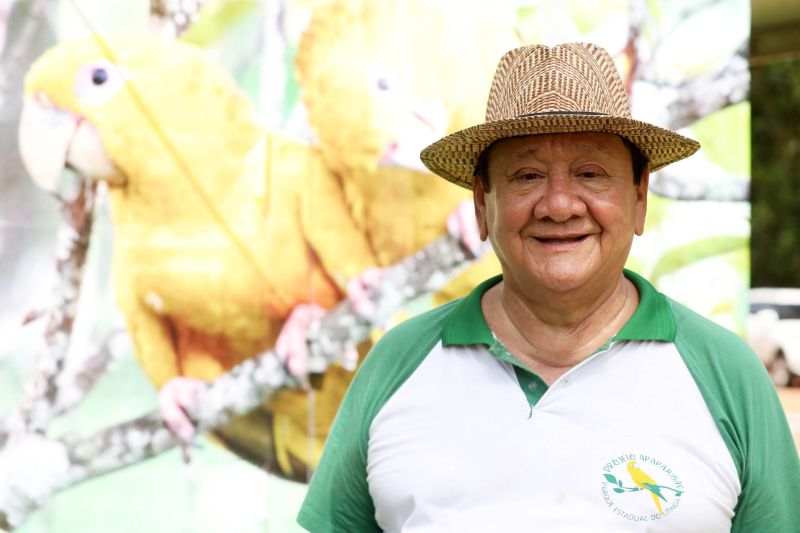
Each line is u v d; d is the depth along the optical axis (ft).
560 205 5.42
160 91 9.46
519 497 5.36
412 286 9.92
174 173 9.51
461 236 9.97
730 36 10.06
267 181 9.68
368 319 9.86
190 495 9.61
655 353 5.57
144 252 9.48
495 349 5.67
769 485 5.41
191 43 9.50
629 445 5.32
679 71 10.07
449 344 5.85
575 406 5.47
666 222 10.11
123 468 9.49
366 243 9.85
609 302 5.80
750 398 5.44
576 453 5.35
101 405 9.44
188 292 9.56
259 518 9.71
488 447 5.48
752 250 37.06
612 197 5.55
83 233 9.38
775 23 15.44
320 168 9.76
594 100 5.58
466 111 9.91
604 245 5.55
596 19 9.98
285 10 9.63
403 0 9.78
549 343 5.76
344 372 9.84
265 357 9.73
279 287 9.73
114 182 9.43
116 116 9.38
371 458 5.87
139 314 9.50
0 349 9.23
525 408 5.53
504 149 5.67
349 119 9.75
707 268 10.14
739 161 10.11
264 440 9.74
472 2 9.86
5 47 9.16
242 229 9.65
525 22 9.93
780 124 35.96
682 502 5.20
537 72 5.69
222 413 9.66
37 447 9.30
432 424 5.67
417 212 9.90
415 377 5.87
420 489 5.55
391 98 9.80
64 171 9.32
